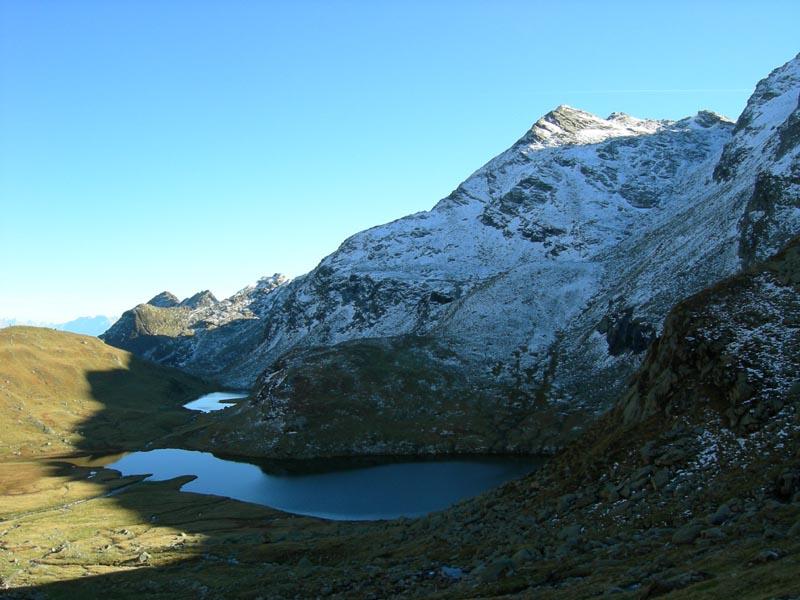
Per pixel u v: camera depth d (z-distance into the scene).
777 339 54.62
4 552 79.00
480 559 48.59
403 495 112.31
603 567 36.94
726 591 24.89
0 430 180.12
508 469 130.00
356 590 47.94
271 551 69.12
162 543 80.81
